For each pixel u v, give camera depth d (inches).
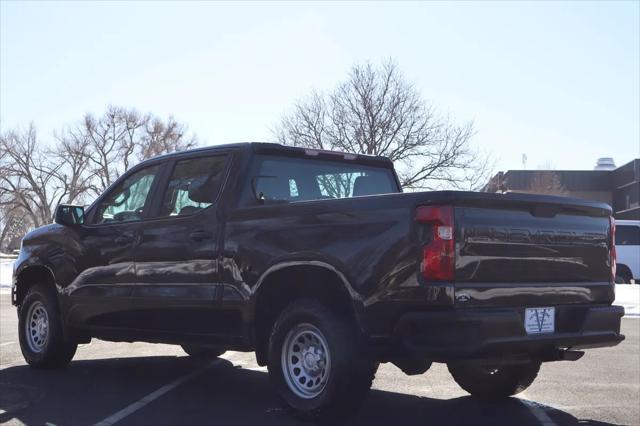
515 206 198.4
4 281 1063.6
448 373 316.5
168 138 2664.9
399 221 190.4
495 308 190.9
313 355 211.6
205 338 240.8
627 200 2213.3
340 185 269.9
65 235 295.9
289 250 213.2
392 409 242.1
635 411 243.3
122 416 225.9
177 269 247.1
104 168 2630.4
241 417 225.5
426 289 183.8
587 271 218.2
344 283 199.3
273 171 248.8
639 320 578.6
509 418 230.7
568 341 203.5
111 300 271.3
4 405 238.8
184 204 255.1
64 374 299.6
